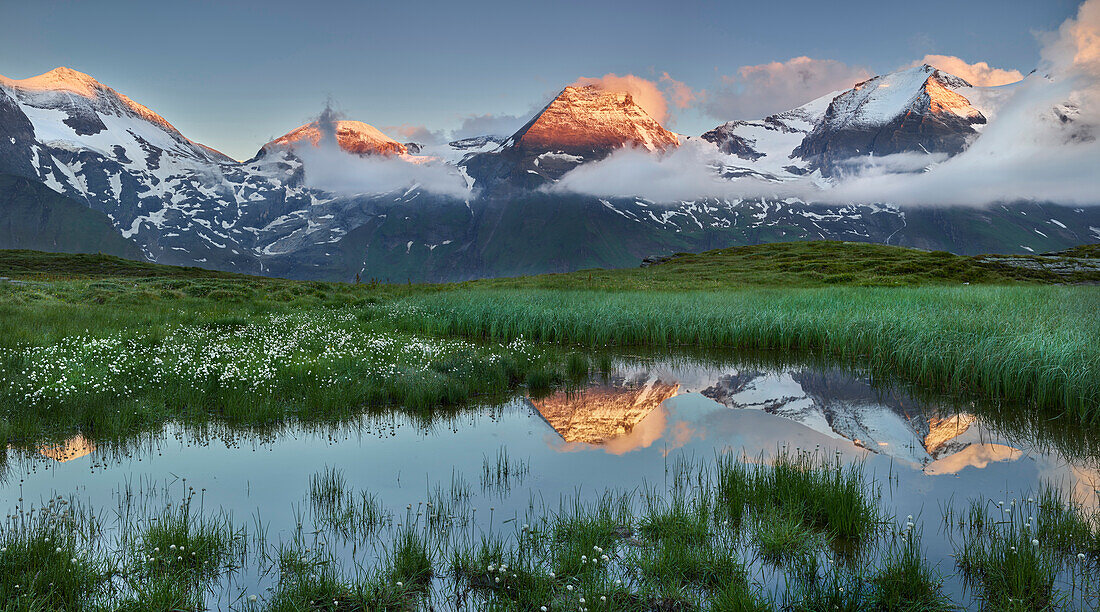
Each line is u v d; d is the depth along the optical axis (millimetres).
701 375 16781
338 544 6453
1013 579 5344
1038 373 13070
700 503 7355
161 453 9602
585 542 6227
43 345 15789
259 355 16172
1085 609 5098
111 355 15258
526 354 18281
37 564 5703
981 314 22469
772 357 19781
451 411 12570
